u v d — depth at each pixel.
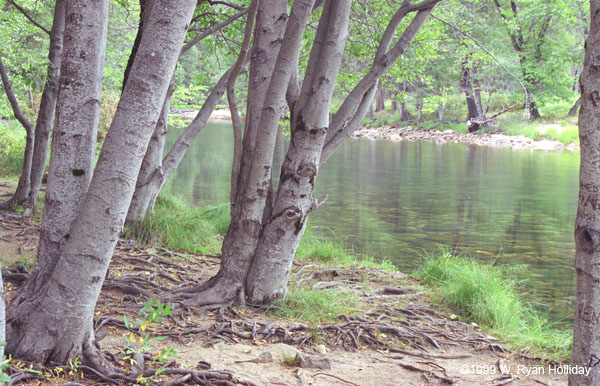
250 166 6.30
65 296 3.85
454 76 39.97
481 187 20.31
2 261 7.00
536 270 10.44
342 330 5.67
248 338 5.32
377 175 23.22
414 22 6.25
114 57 20.70
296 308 6.21
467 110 51.75
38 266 4.18
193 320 5.66
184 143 9.92
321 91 5.95
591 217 3.14
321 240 11.65
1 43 16.17
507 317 6.74
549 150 35.47
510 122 41.75
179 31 3.69
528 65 38.34
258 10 6.39
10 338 3.92
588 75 3.11
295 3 5.71
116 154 3.67
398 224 14.15
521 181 21.91
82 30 4.15
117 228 3.82
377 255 11.18
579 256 3.21
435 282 8.27
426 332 6.07
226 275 6.23
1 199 11.73
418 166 26.61
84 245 3.79
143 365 4.24
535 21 37.31
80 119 4.19
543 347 5.90
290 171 6.12
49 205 4.20
